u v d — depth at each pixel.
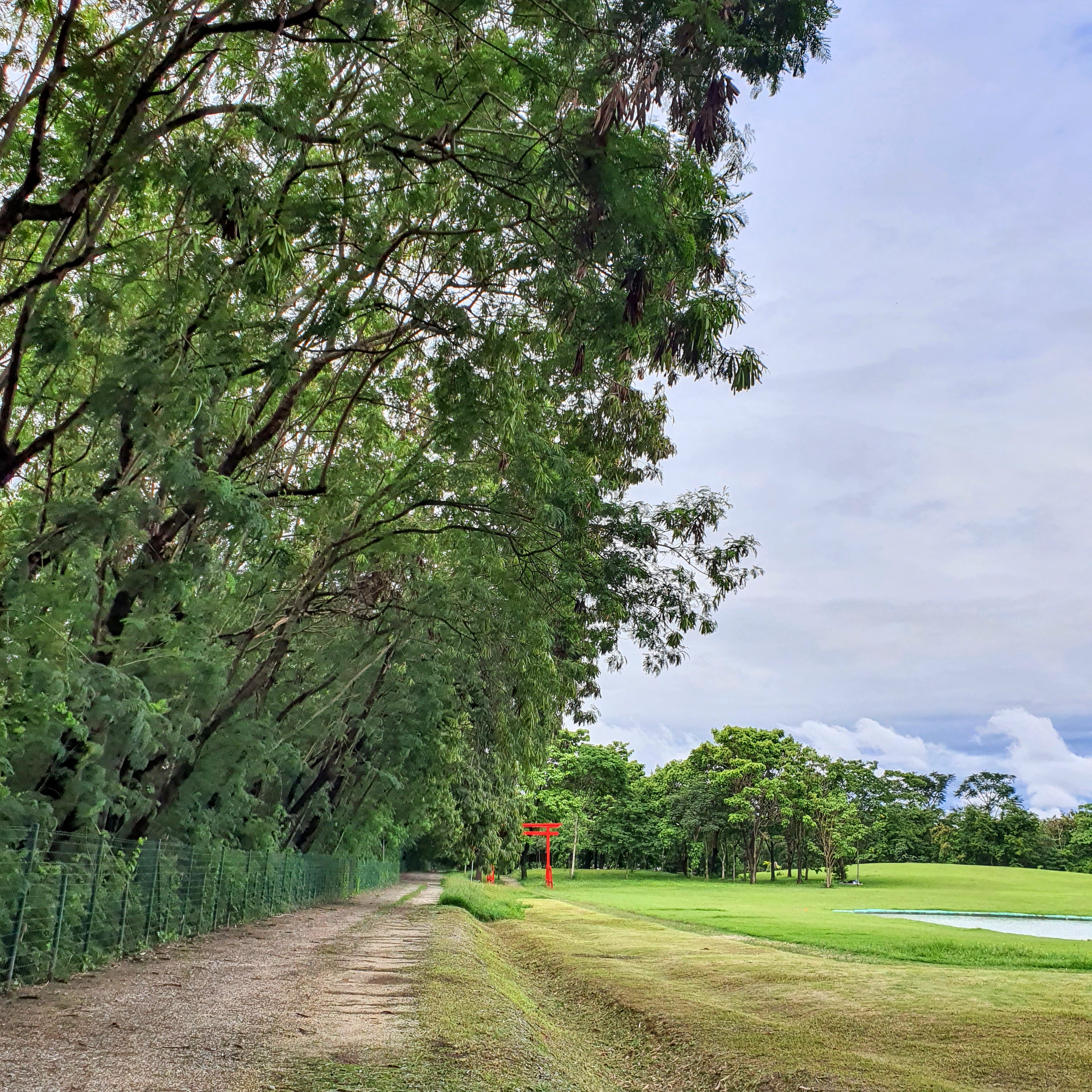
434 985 12.38
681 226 11.43
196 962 14.27
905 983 14.24
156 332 10.97
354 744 30.05
